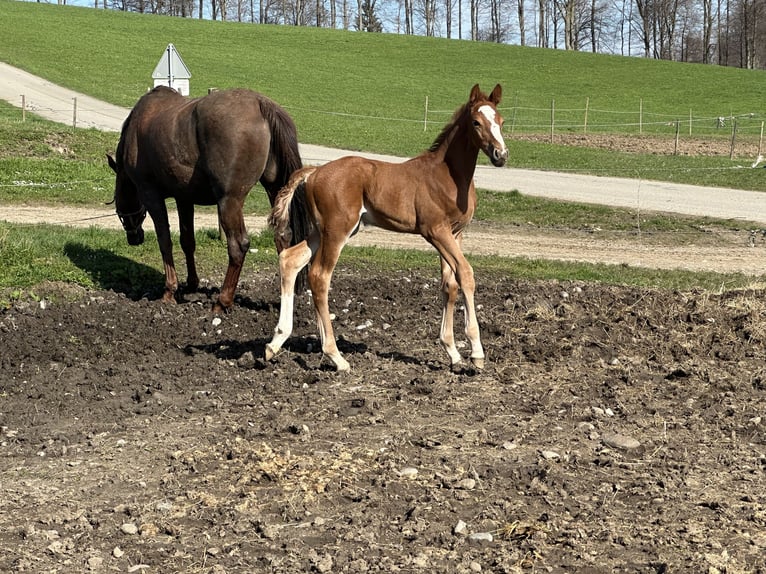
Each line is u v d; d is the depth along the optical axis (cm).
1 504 367
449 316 528
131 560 325
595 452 415
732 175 1627
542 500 367
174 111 654
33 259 747
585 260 898
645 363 547
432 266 826
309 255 534
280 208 521
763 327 600
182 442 429
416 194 507
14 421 459
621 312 639
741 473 391
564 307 649
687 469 395
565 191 1404
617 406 472
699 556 321
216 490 377
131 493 376
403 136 2222
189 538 338
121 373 530
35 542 336
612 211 1199
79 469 401
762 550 327
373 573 314
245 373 530
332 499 368
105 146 1549
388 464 397
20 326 612
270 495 371
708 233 1068
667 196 1366
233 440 427
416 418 459
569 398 488
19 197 1169
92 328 615
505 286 729
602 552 328
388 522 348
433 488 374
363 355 560
